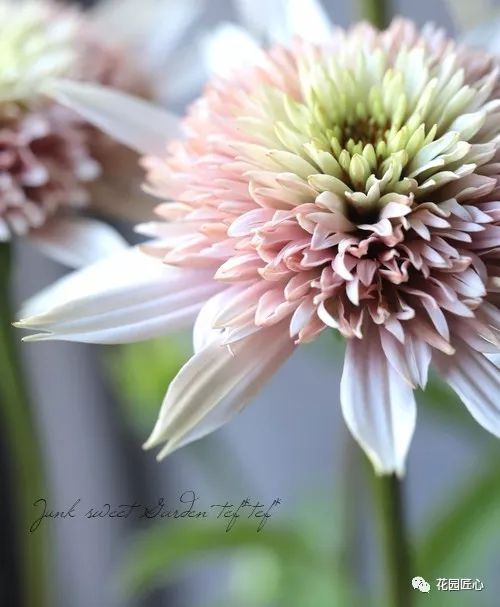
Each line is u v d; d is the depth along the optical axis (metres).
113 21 0.36
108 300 0.27
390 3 0.32
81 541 0.53
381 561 0.31
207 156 0.28
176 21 0.36
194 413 0.26
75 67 0.33
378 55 0.28
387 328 0.27
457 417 0.35
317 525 0.40
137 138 0.30
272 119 0.28
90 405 0.52
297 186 0.27
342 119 0.28
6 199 0.31
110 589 0.55
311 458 0.52
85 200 0.32
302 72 0.28
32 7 0.34
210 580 0.56
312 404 0.51
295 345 0.27
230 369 0.27
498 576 0.46
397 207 0.27
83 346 0.51
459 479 0.41
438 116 0.28
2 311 0.32
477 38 0.31
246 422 0.54
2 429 0.44
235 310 0.27
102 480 0.54
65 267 0.46
